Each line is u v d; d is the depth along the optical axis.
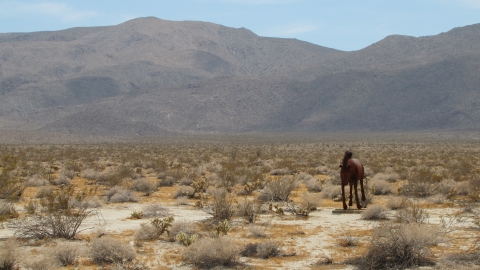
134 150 88.88
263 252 13.33
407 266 12.09
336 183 30.50
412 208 17.89
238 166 45.25
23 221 16.62
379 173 36.34
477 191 23.86
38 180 31.28
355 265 12.34
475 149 87.81
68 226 15.60
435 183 26.23
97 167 45.22
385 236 12.75
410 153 75.25
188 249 13.06
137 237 15.42
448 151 80.75
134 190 28.56
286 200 23.11
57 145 117.75
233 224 17.41
